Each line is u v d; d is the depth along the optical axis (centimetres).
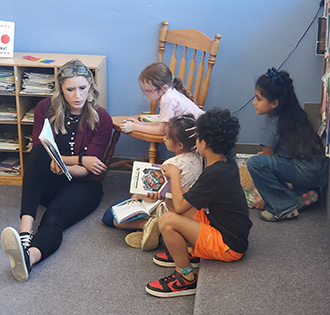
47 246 244
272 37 328
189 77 332
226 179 212
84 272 237
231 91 341
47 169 262
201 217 228
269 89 258
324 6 311
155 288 221
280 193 262
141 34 337
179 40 329
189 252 238
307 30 324
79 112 284
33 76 312
